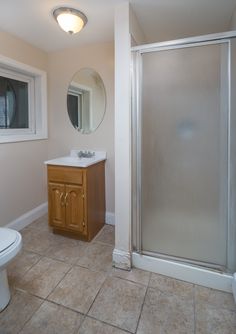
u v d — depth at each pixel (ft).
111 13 5.65
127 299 4.71
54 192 7.21
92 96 8.18
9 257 4.19
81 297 4.75
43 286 5.07
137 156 5.43
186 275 5.25
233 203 4.74
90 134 8.41
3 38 6.75
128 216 5.58
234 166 4.66
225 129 4.66
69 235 7.48
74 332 3.95
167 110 5.06
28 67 7.74
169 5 5.33
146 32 6.75
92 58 7.99
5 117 7.66
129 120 5.32
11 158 7.51
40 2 5.22
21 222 7.98
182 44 4.75
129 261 5.65
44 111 8.73
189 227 5.22
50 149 9.20
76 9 5.45
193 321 4.20
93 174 7.25
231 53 4.44
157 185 5.37
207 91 4.70
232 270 4.89
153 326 4.09
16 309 4.42
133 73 5.23
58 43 7.79
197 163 4.96
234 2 5.25
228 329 4.03
